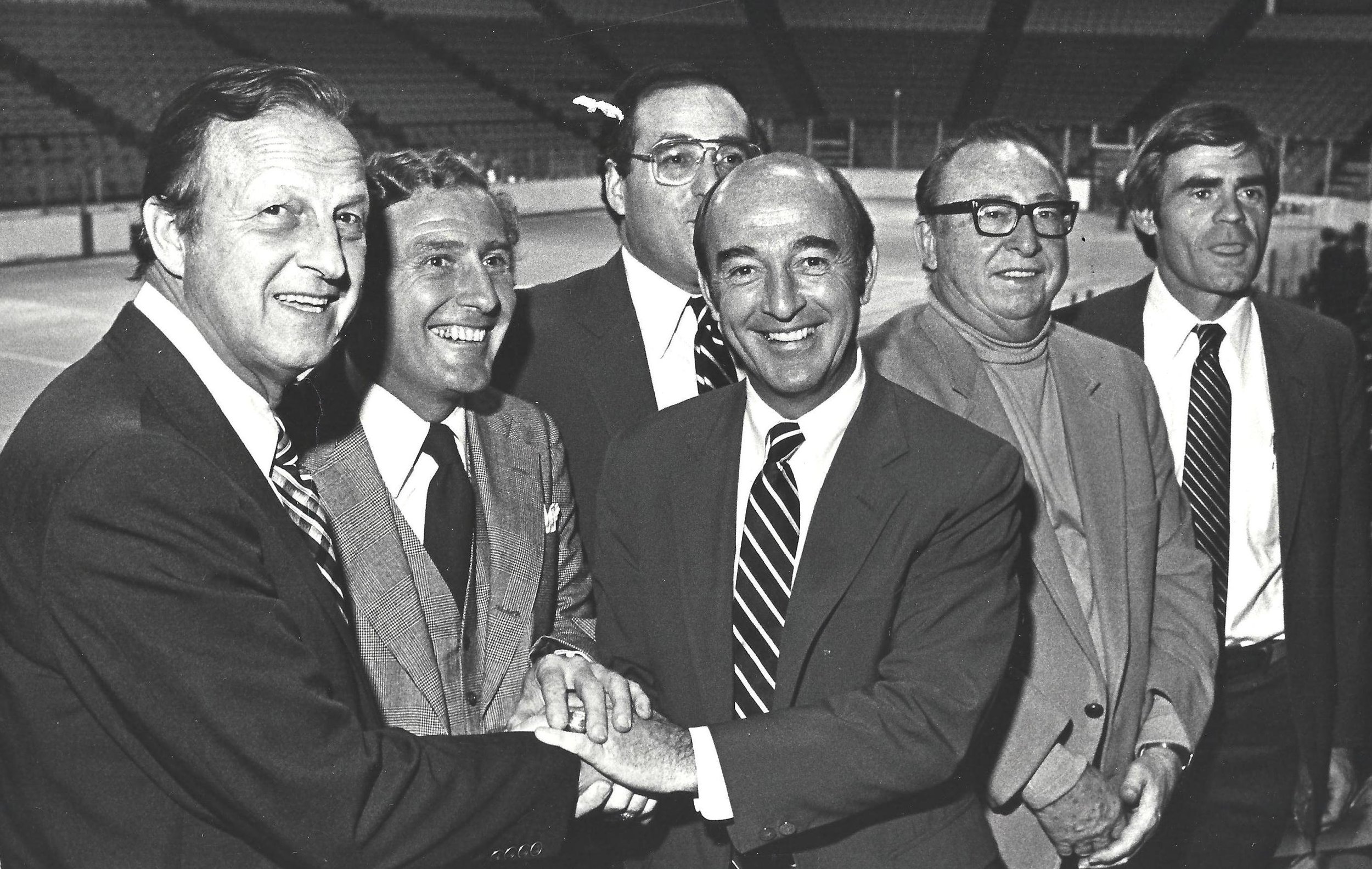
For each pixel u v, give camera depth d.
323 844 1.19
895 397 1.53
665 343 2.05
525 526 1.70
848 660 1.46
